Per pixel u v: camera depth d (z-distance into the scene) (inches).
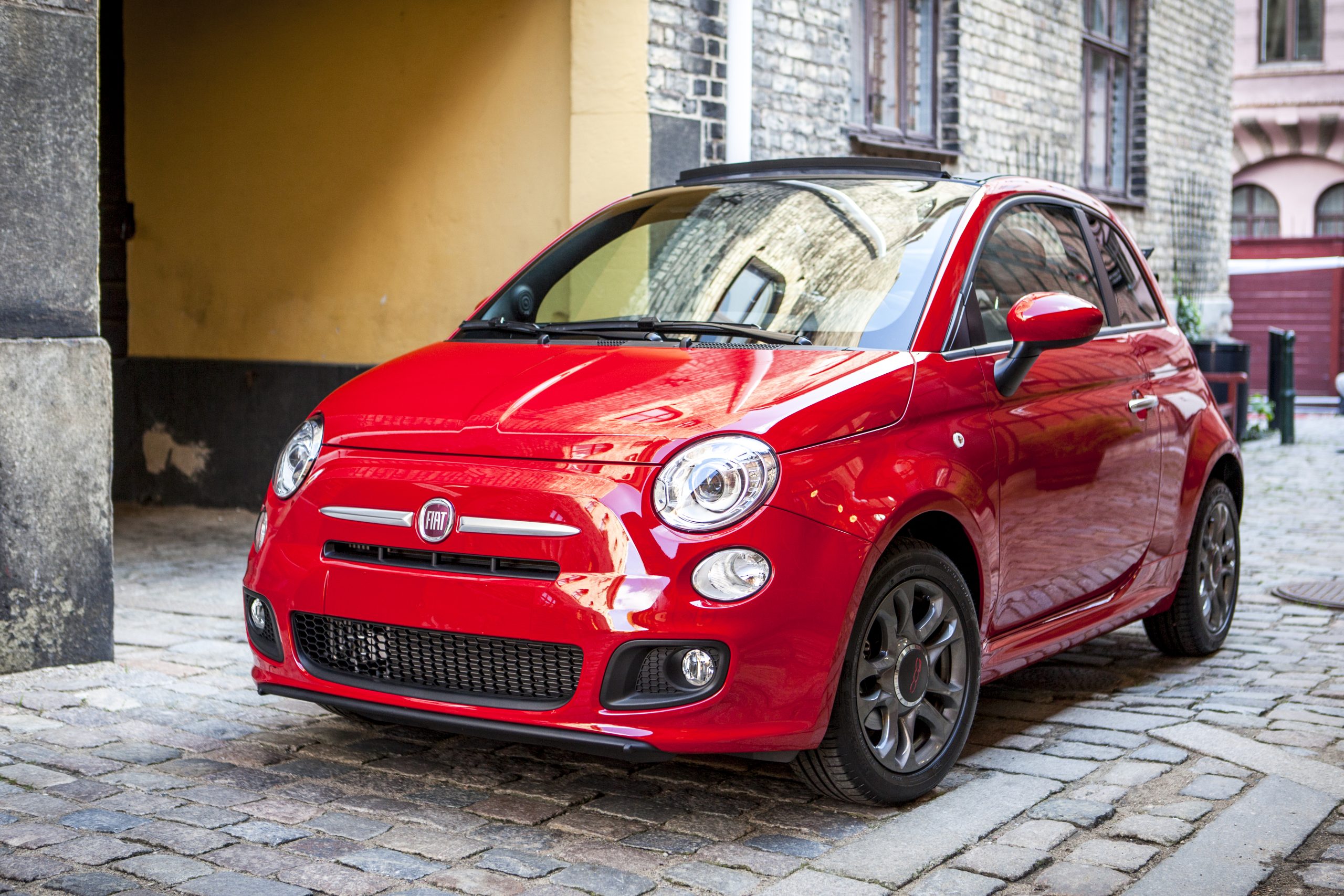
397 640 128.2
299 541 133.8
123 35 357.4
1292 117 1112.8
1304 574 275.4
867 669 129.5
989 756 152.6
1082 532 162.2
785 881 114.9
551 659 121.6
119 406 366.6
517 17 290.4
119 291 363.9
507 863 117.9
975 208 161.3
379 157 315.3
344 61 318.3
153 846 120.8
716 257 163.0
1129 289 194.7
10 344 173.6
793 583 120.2
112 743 152.3
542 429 126.8
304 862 117.6
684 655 119.0
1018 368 148.0
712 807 134.0
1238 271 959.0
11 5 171.8
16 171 173.3
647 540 118.7
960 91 407.8
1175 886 114.3
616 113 277.7
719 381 131.8
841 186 171.3
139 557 283.9
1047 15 457.7
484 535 122.7
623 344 147.5
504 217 296.0
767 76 317.4
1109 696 181.0
